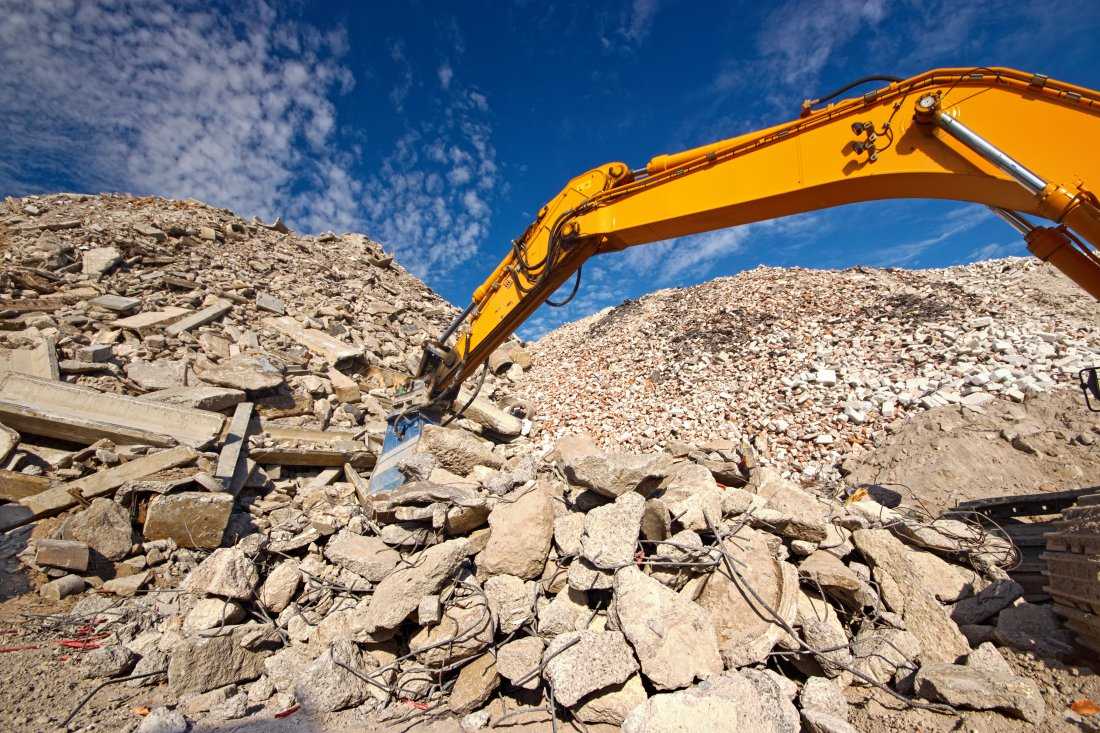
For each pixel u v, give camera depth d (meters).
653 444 10.43
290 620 4.45
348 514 5.99
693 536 4.16
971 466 7.45
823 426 9.65
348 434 9.19
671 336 15.84
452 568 4.22
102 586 5.19
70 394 7.17
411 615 4.14
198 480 6.29
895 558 4.27
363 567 4.56
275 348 11.12
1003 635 3.63
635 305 20.89
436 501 4.84
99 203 15.94
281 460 7.79
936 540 4.43
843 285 15.85
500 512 4.53
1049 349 9.80
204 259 13.92
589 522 4.25
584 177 5.51
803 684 3.71
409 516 4.73
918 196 3.94
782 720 2.93
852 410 9.65
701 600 3.99
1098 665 3.21
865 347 11.86
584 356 17.20
